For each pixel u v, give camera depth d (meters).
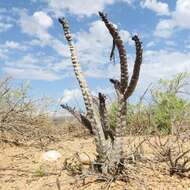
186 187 4.53
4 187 4.89
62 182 4.77
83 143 7.30
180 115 6.94
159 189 4.46
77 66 4.80
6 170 5.52
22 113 7.77
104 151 4.70
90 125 4.91
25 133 7.63
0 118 7.47
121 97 4.64
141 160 5.17
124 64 4.55
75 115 5.03
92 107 4.75
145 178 4.70
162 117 7.30
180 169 4.85
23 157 6.21
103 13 4.43
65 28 4.84
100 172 4.75
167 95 7.71
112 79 4.76
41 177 5.07
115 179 4.62
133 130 7.16
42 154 6.28
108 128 4.91
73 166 5.16
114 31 4.45
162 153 5.52
